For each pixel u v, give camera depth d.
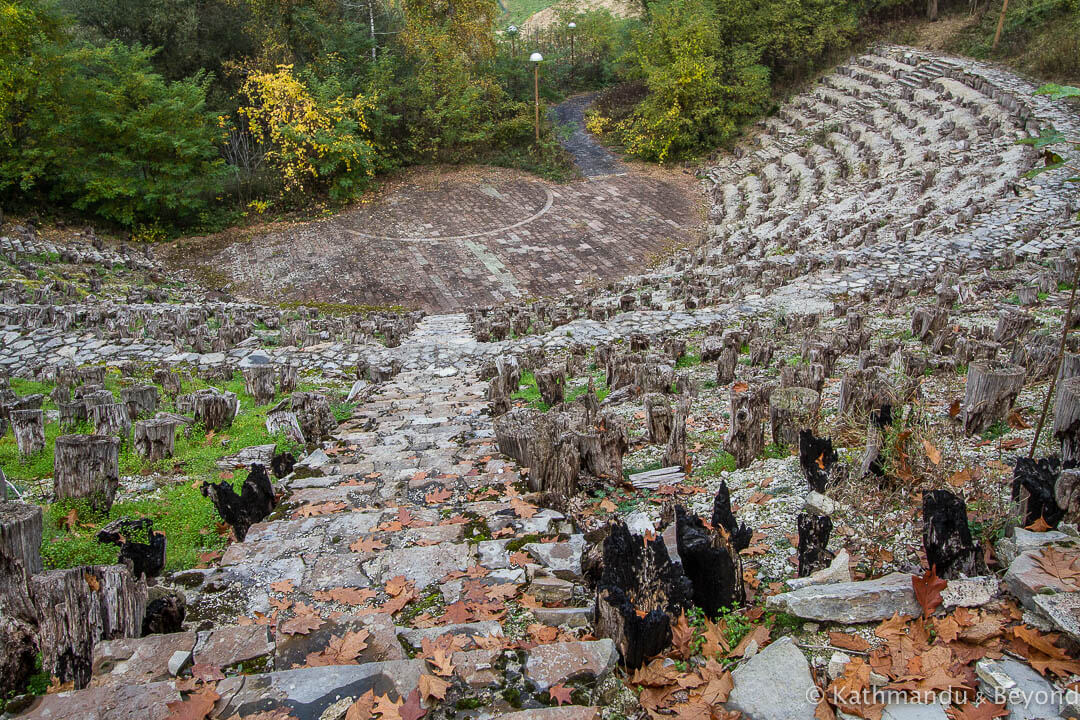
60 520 6.43
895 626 3.73
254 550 5.45
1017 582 3.79
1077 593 3.64
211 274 23.31
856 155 27.28
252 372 11.16
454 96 31.98
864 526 5.00
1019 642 3.50
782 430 7.20
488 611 4.38
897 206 21.11
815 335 11.05
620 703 3.49
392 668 3.49
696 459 7.57
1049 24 30.08
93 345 14.65
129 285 20.64
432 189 30.41
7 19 21.55
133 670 3.63
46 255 20.95
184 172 25.19
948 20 35.50
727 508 4.46
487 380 12.62
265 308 18.94
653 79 31.94
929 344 10.91
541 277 22.94
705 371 11.34
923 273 15.55
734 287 16.92
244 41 32.03
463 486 6.84
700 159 33.25
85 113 24.17
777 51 34.25
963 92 27.64
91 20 29.95
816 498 5.36
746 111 33.22
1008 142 22.95
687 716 3.31
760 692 3.40
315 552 5.39
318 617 4.14
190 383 12.57
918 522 4.91
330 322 17.34
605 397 10.45
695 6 32.41
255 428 9.52
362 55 32.94
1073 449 5.74
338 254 24.59
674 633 3.92
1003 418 6.72
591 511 6.50
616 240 25.72
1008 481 5.33
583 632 4.08
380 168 31.47
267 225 27.14
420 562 5.11
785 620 4.02
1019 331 9.87
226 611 4.61
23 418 8.10
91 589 3.90
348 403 11.50
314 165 28.89
